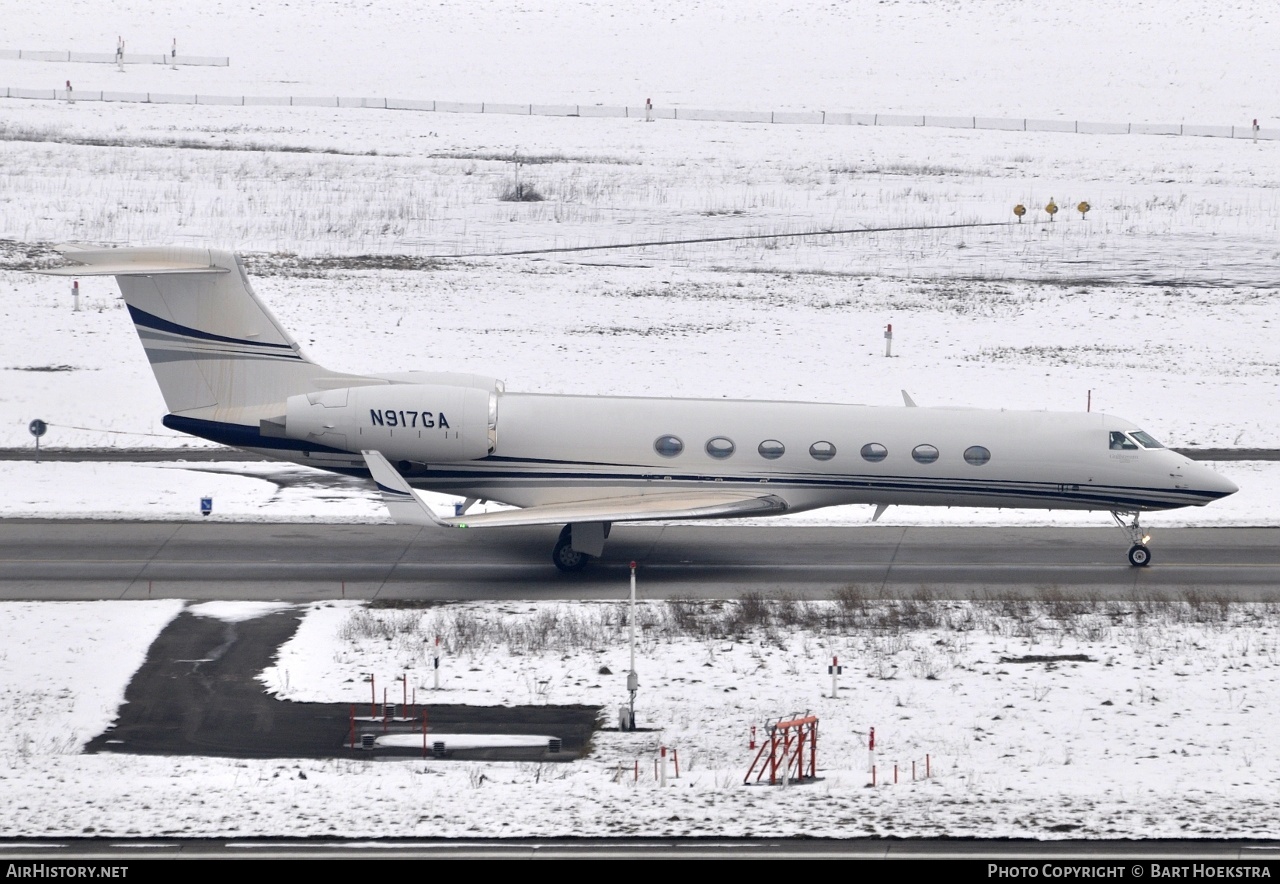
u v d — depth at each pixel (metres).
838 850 85.88
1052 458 144.88
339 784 96.44
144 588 135.25
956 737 105.06
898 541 153.25
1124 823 89.81
